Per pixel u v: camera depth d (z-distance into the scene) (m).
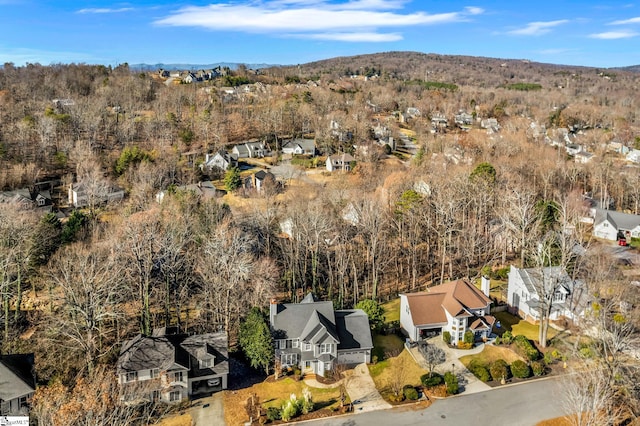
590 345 50.22
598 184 111.56
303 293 68.75
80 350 49.94
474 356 51.97
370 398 45.66
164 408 44.16
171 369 44.84
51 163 107.44
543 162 111.00
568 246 62.41
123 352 47.53
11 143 107.38
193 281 63.66
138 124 135.62
